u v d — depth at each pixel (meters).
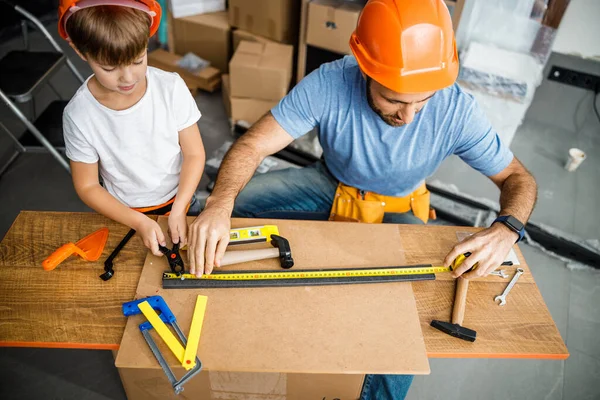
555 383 1.74
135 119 1.24
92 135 1.23
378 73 1.10
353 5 2.45
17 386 1.59
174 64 3.04
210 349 0.92
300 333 0.96
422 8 1.05
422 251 1.17
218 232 1.08
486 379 1.74
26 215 1.20
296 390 1.19
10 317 0.97
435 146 1.41
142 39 0.98
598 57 2.44
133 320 0.97
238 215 1.65
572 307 2.02
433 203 2.37
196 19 3.01
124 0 0.96
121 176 1.37
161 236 1.14
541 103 2.78
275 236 1.15
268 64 2.51
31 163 2.49
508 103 2.22
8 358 1.67
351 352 0.93
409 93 1.07
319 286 1.06
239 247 1.14
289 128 1.42
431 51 1.06
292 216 1.65
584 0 2.28
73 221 1.19
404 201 1.59
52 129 2.13
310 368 0.90
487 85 2.21
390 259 1.14
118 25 0.93
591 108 2.67
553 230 2.27
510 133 2.32
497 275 1.15
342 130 1.43
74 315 0.98
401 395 1.29
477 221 2.30
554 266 2.19
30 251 1.11
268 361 0.91
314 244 1.17
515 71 2.22
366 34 1.10
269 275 1.07
